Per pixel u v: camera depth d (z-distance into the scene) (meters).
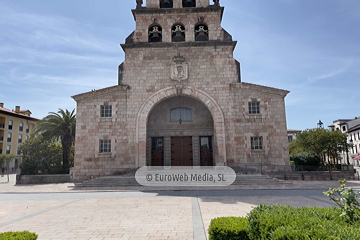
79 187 19.56
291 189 17.12
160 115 26.47
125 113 23.08
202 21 24.88
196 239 7.22
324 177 22.25
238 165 21.81
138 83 23.64
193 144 25.84
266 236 4.78
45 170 28.19
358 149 57.03
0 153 49.78
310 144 31.47
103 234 7.90
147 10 24.83
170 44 24.02
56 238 7.56
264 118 22.67
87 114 23.17
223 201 13.03
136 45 24.17
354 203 5.27
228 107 22.95
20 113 58.84
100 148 22.80
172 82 23.61
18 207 12.67
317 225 4.45
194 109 26.47
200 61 23.91
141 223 9.11
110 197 15.30
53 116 30.20
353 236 3.88
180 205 12.27
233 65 23.75
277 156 22.11
